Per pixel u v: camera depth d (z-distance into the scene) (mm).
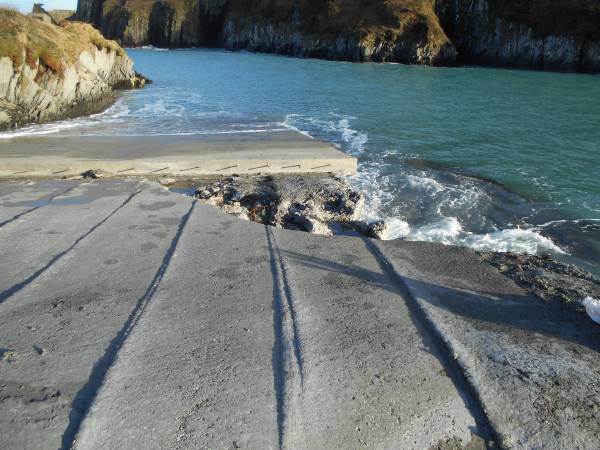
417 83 41344
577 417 4531
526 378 5012
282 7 84188
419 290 6750
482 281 7191
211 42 100812
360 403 4598
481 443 4297
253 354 5188
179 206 9766
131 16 93250
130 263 7172
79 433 4051
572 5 64875
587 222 11445
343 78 44062
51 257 7328
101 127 19234
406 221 11156
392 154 16891
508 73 56719
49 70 22172
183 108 25344
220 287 6570
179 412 4352
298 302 6258
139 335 5395
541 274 7496
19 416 4234
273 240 8266
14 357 4973
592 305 6273
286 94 32125
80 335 5391
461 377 5035
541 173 15172
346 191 11641
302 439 4160
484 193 13156
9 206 9578
